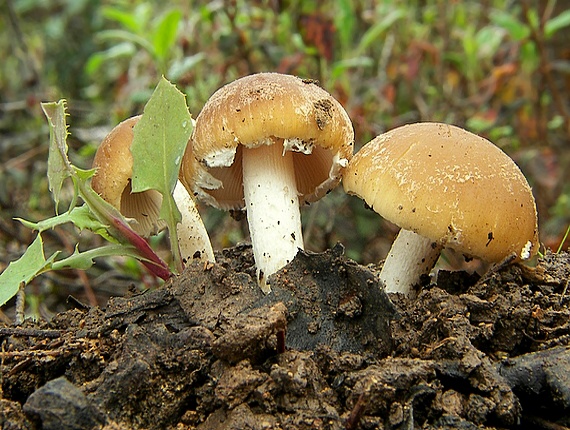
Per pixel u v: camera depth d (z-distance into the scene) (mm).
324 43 258
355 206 258
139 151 132
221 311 124
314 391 109
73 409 103
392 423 106
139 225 176
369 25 317
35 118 333
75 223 129
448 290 146
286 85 134
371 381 107
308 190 174
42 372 120
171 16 240
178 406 113
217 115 134
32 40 412
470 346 115
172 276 138
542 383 113
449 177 124
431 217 124
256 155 147
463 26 318
